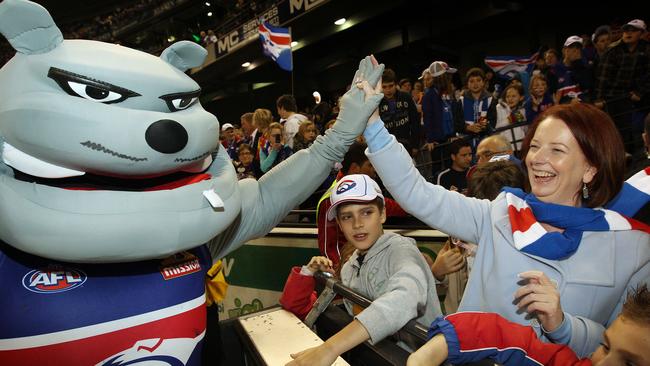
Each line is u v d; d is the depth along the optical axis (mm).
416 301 1248
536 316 1070
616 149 1054
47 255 955
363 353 1279
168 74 1079
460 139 3529
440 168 4586
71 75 948
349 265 1838
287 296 1802
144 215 984
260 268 3721
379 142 1316
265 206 1427
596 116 1065
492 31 10023
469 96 4641
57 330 1002
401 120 4582
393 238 1591
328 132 1431
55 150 948
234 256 3994
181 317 1152
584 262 1055
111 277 1087
